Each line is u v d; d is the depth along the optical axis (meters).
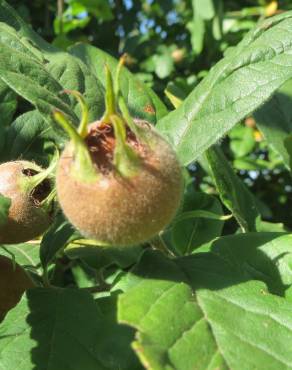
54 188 0.17
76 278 0.25
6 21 0.23
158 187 0.14
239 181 0.23
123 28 0.53
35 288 0.18
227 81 0.19
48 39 0.48
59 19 0.46
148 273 0.16
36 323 0.17
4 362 0.16
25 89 0.17
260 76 0.19
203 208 0.22
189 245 0.22
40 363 0.16
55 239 0.19
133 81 0.23
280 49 0.19
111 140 0.14
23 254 0.23
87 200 0.14
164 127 0.19
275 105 0.26
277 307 0.15
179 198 0.14
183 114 0.19
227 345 0.14
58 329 0.17
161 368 0.13
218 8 0.46
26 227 0.17
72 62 0.20
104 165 0.14
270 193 0.50
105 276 0.25
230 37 0.49
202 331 0.14
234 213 0.21
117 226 0.14
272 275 0.18
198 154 0.18
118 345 0.16
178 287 0.15
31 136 0.22
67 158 0.14
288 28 0.19
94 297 0.20
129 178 0.14
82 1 0.50
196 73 0.50
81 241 0.21
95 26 0.53
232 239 0.19
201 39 0.46
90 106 0.20
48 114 0.17
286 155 0.25
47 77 0.19
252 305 0.15
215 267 0.16
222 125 0.18
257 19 0.52
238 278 0.16
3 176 0.17
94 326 0.17
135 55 0.49
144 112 0.22
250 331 0.15
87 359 0.17
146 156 0.14
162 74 0.48
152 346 0.13
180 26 0.55
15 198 0.17
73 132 0.13
